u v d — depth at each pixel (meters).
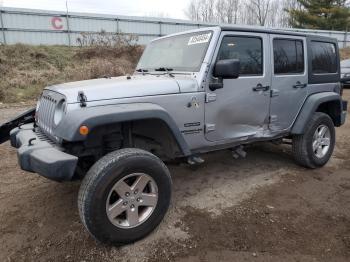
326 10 37.59
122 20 22.44
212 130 3.54
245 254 2.75
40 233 3.06
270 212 3.43
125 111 2.76
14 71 14.15
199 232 3.06
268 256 2.73
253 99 3.86
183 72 3.57
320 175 4.48
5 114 9.04
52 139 2.99
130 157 2.73
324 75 4.82
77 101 2.74
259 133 4.05
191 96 3.31
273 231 3.08
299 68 4.45
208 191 3.95
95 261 2.68
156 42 4.37
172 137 3.19
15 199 3.74
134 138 3.33
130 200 2.81
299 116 4.47
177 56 3.83
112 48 18.31
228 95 3.61
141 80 3.25
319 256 2.73
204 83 3.39
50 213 3.41
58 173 2.53
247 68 3.80
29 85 13.17
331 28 38.25
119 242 2.80
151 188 2.93
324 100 4.59
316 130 4.61
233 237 2.99
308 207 3.55
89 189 2.59
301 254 2.75
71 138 2.59
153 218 2.94
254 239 2.96
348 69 14.83
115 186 2.69
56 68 15.88
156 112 2.94
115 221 2.76
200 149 3.57
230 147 3.87
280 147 5.74
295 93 4.38
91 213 2.60
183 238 2.97
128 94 2.96
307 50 4.52
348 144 6.08
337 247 2.85
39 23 20.25
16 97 11.59
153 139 3.42
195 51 3.59
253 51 3.86
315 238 2.98
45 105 3.28
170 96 3.17
